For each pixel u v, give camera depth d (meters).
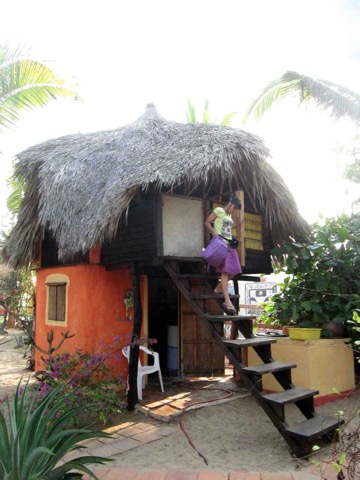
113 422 5.93
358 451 3.38
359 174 7.38
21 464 3.15
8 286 13.26
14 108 8.24
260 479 3.94
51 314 8.45
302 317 7.69
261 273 8.56
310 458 4.41
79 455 4.74
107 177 6.52
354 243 7.44
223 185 7.35
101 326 7.42
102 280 7.55
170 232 6.25
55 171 7.05
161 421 5.89
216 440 5.15
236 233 6.78
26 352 12.07
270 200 7.46
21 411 3.58
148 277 8.38
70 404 5.18
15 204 10.74
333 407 6.29
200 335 8.74
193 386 7.83
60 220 6.53
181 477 4.05
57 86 8.36
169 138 6.83
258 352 5.53
